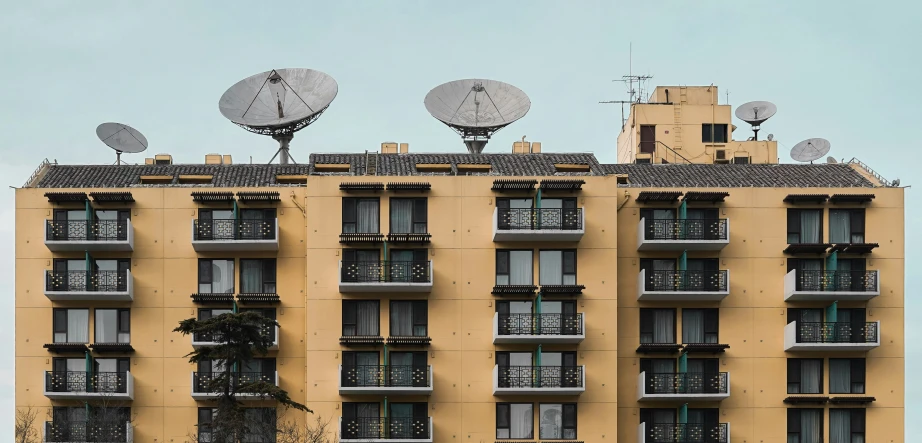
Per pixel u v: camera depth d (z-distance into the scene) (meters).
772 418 68.38
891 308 69.19
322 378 66.88
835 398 67.81
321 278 67.75
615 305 67.94
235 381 66.00
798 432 68.38
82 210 69.06
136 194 69.25
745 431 68.19
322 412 66.62
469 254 68.31
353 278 67.06
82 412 67.56
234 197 68.56
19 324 68.00
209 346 65.19
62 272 67.94
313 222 68.12
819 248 68.69
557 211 67.94
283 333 68.25
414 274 67.38
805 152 79.94
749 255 69.50
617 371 68.25
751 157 87.19
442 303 68.00
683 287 68.25
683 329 69.12
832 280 68.38
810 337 68.31
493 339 67.38
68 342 68.06
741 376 68.62
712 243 68.25
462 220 68.56
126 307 68.44
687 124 89.50
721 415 68.31
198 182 71.44
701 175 73.06
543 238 67.88
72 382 67.06
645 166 74.69
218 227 68.38
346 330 67.62
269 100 78.69
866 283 68.44
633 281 69.31
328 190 68.44
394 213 68.56
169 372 67.94
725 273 68.25
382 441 65.56
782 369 68.75
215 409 67.75
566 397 67.31
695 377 67.88
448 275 68.12
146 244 68.94
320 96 78.31
